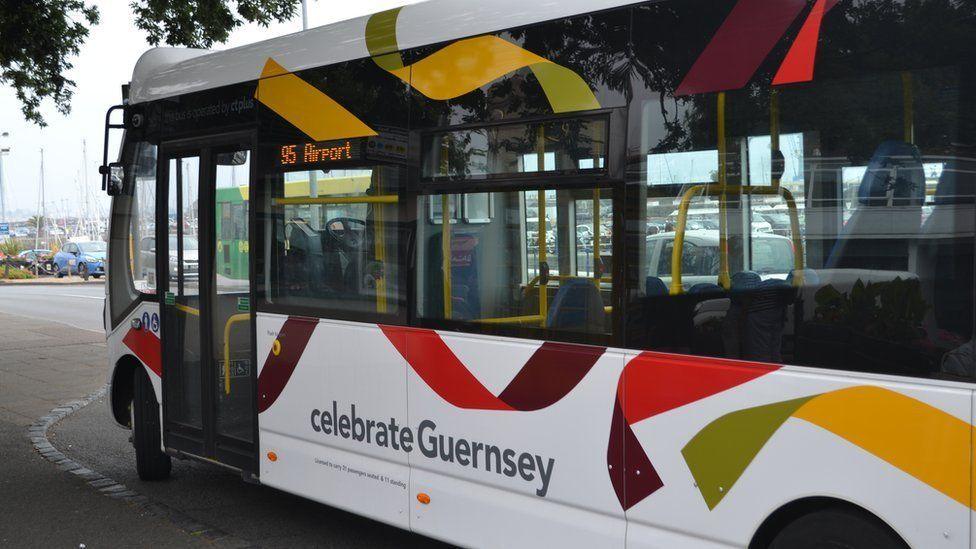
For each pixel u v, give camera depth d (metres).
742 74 3.33
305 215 5.25
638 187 3.64
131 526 5.79
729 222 3.36
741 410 3.31
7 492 6.63
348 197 4.97
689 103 3.48
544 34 3.98
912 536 2.88
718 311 3.39
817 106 3.14
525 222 4.06
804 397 3.14
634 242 3.65
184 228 6.27
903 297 2.93
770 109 3.26
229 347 5.90
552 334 3.96
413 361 4.58
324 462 5.14
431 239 4.50
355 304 4.93
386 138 4.73
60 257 47.59
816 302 3.13
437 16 4.49
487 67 4.22
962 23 2.81
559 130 3.92
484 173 4.24
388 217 4.73
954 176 2.82
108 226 7.15
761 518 3.26
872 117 3.01
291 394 5.36
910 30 2.92
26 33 14.75
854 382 3.02
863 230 3.02
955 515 2.79
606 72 3.75
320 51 5.16
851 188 3.05
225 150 5.90
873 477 2.97
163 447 6.53
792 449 3.18
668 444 3.54
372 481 4.84
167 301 6.44
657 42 3.58
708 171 3.43
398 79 4.66
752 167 3.30
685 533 3.51
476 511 4.28
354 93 4.92
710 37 3.43
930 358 2.86
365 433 4.88
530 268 4.05
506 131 4.14
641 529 3.66
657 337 3.58
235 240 5.84
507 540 4.15
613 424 3.73
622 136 3.69
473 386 4.29
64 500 6.41
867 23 3.03
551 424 3.96
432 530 4.50
